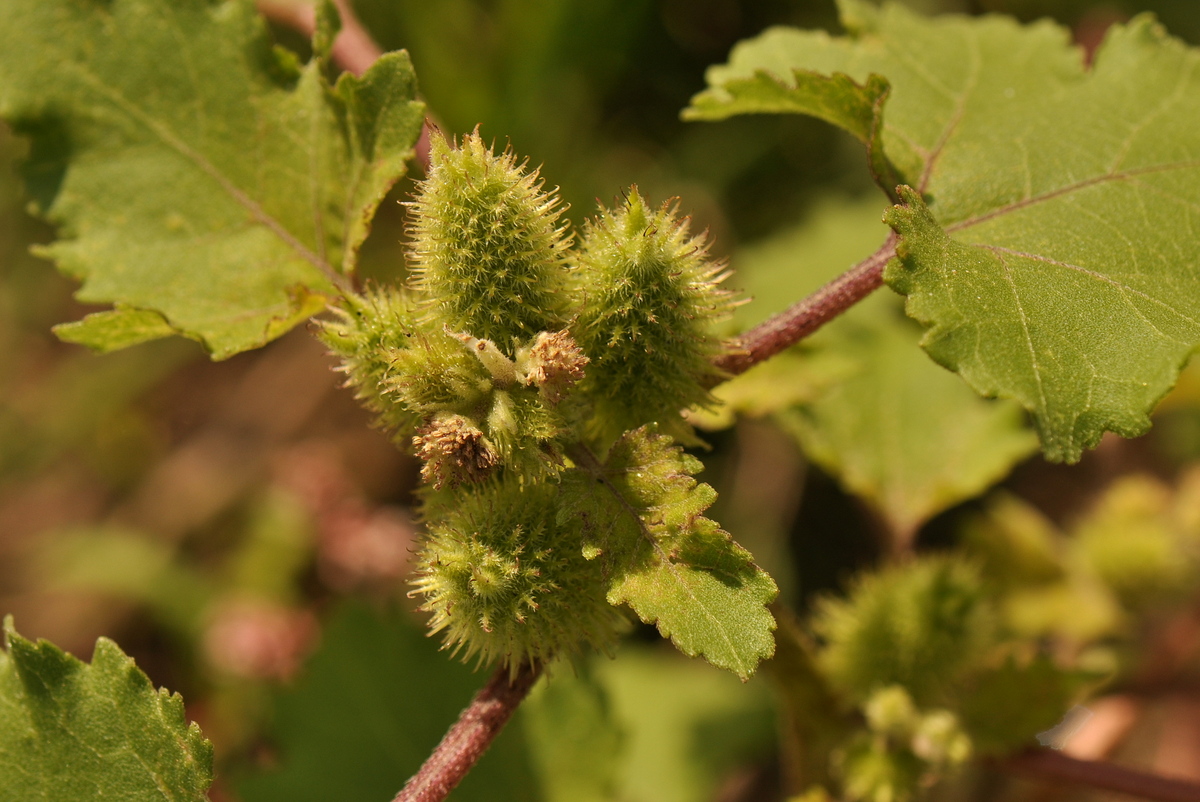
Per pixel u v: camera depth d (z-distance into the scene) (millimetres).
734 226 412
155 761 216
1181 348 206
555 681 286
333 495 415
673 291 213
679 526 206
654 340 214
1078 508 402
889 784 244
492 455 209
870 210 396
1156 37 236
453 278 212
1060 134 230
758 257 392
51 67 241
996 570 312
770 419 296
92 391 495
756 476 396
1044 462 416
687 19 415
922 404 292
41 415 497
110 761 217
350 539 410
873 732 249
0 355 504
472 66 401
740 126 419
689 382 216
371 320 214
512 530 210
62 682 218
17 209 497
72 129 241
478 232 211
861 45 250
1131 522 302
